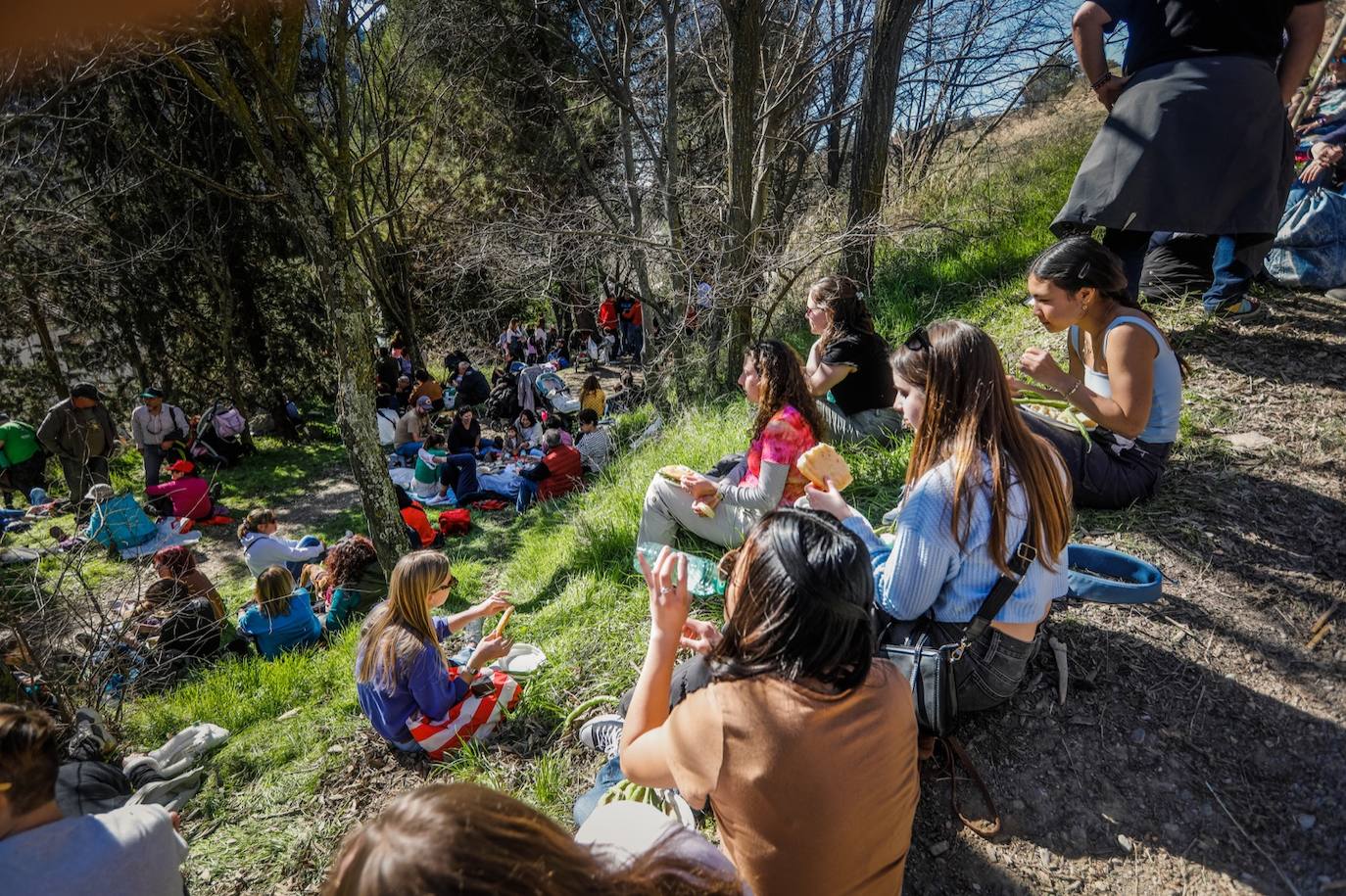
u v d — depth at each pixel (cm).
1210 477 346
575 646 366
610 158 1462
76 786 279
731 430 569
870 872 162
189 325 1327
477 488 968
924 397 229
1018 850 229
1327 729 245
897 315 698
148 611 510
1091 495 321
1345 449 345
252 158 1275
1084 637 286
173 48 413
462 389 1470
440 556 324
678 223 816
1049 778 246
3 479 974
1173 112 356
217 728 395
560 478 873
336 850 301
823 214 817
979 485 212
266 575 552
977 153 1044
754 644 160
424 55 1407
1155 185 363
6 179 770
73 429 923
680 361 787
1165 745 249
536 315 2116
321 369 1483
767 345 346
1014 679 235
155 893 206
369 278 1612
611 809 178
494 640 335
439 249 1533
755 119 837
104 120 1125
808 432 338
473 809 103
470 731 323
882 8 704
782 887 158
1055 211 762
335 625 601
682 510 371
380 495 580
